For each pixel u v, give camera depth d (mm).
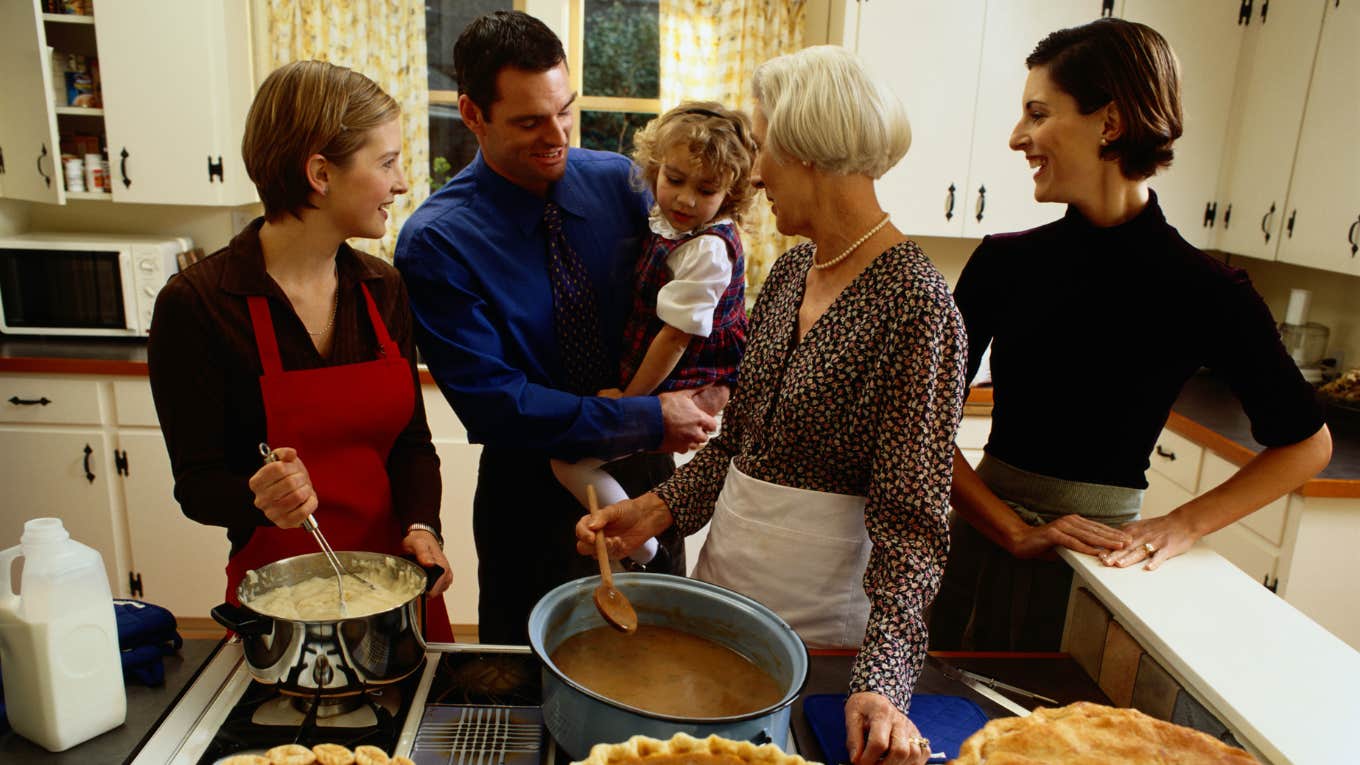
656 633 1180
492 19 1555
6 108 2863
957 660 1365
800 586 1300
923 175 2994
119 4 2791
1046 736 876
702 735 916
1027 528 1465
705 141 1642
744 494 1336
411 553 1398
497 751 1021
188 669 1164
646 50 3279
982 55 2916
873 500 1173
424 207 1752
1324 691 1046
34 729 1003
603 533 1307
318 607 1137
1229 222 3057
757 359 1358
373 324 1445
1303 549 2270
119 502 2904
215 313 1322
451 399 1704
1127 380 1455
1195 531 1419
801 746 1068
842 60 1132
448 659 1201
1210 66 2975
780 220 1244
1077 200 1396
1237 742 1009
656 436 1688
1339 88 2547
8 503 2869
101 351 2865
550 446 1677
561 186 1750
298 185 1271
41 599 971
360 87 1291
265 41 3139
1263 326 1372
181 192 2947
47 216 3213
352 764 900
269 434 1380
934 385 1123
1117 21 1320
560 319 1767
